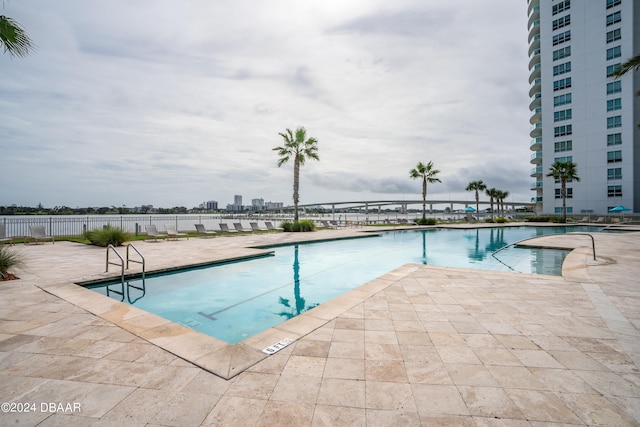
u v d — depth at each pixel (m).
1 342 3.36
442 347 3.25
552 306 4.65
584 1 40.47
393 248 14.59
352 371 2.75
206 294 6.66
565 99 42.38
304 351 3.15
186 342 3.36
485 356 3.04
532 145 48.66
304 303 6.21
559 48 43.00
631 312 4.36
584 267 7.71
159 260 9.08
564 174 35.41
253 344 3.32
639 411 2.19
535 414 2.15
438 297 5.15
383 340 3.43
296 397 2.35
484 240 18.30
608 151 38.56
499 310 4.47
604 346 3.27
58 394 2.38
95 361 2.93
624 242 13.71
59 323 3.94
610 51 38.56
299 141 22.91
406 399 2.33
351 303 4.80
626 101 37.22
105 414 2.13
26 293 5.35
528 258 11.37
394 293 5.39
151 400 2.30
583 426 2.03
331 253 12.81
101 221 18.92
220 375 2.66
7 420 2.05
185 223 27.56
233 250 11.48
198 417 2.10
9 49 6.23
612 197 38.22
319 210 78.44
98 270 7.55
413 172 33.66
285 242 14.41
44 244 13.39
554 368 2.81
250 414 2.14
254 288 7.20
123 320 4.05
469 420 2.09
